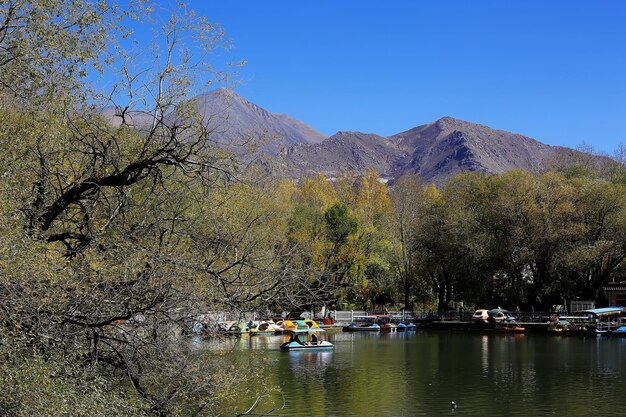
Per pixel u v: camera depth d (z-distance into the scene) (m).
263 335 71.19
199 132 16.31
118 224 16.33
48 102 15.41
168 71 16.05
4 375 11.87
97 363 14.61
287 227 43.97
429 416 29.42
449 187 90.31
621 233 75.31
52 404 12.12
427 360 49.19
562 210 77.19
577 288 84.00
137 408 14.53
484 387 36.81
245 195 17.23
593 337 71.25
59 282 13.45
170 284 14.95
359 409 30.66
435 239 87.38
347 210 77.88
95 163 16.47
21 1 14.72
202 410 16.23
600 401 32.78
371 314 94.12
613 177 89.94
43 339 13.06
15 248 12.47
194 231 16.70
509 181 83.06
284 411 29.72
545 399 33.28
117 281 14.52
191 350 16.84
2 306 12.25
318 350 56.22
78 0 15.30
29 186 15.61
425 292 99.38
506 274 85.38
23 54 14.68
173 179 17.17
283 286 15.98
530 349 58.03
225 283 15.52
